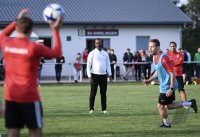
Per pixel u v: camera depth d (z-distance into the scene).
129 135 12.36
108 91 27.47
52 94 25.44
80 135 12.38
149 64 36.97
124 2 47.91
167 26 46.41
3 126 14.02
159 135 12.37
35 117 7.79
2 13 43.06
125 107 19.02
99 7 46.50
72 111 17.72
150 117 15.93
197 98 22.86
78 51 44.16
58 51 7.68
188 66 35.06
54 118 15.72
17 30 7.81
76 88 29.97
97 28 44.59
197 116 16.11
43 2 46.00
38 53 7.69
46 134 12.56
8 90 7.81
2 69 35.56
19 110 7.83
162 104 13.51
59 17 7.64
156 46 13.12
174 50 18.39
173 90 13.12
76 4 46.53
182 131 13.02
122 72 43.62
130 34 45.53
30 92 7.74
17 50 7.71
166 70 13.02
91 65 16.95
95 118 15.72
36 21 42.47
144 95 24.66
